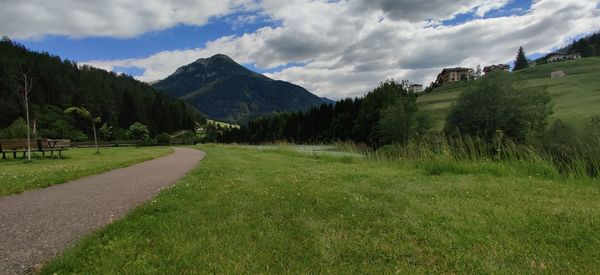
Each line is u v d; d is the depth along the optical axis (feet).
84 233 15.60
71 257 12.16
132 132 255.70
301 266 11.49
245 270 11.24
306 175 33.53
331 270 11.19
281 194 23.22
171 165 51.72
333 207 19.11
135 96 438.40
